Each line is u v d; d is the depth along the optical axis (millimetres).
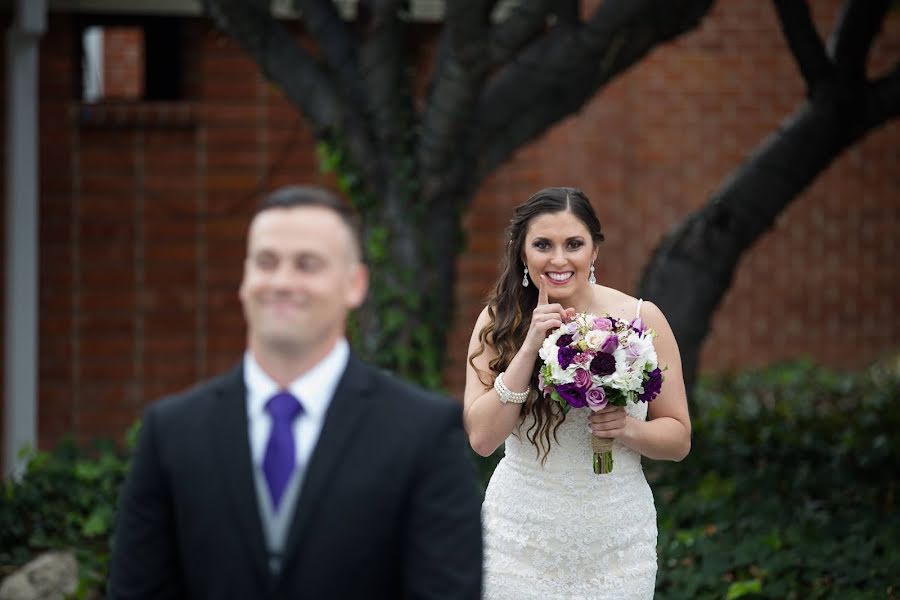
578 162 22500
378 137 14633
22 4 17734
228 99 20703
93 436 20516
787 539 13008
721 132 23203
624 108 22781
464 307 21188
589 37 14078
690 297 15547
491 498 8672
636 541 8398
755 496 14953
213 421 5191
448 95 13828
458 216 15188
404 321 14750
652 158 23047
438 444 5203
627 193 22938
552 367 7930
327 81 14805
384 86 14414
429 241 14891
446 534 5098
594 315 8453
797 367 23609
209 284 20797
